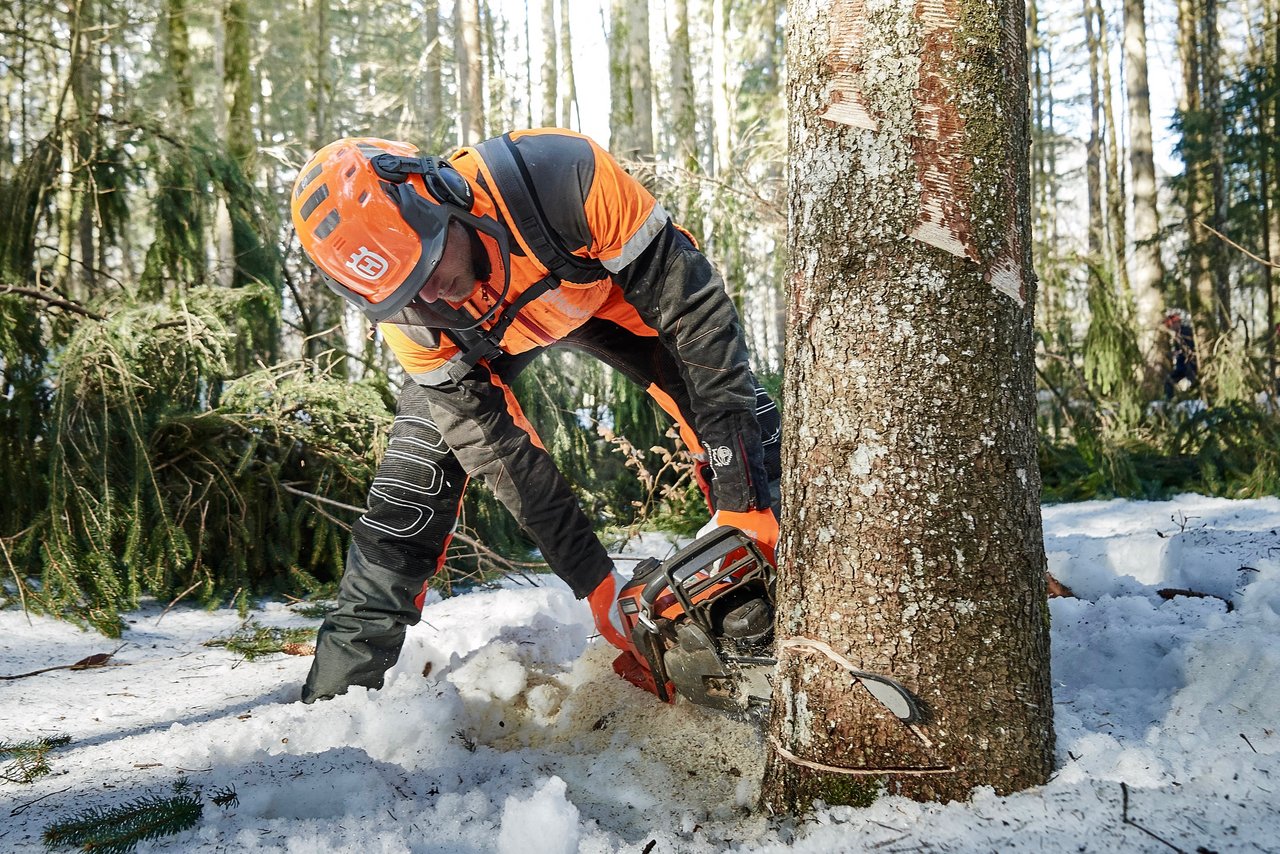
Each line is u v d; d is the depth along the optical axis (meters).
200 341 4.68
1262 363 8.20
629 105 10.23
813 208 1.67
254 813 1.67
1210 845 1.29
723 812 1.77
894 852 1.39
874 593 1.59
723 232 7.45
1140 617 2.74
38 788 1.81
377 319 2.15
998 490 1.58
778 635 1.74
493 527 5.14
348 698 2.32
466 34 11.34
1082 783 1.53
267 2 13.20
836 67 1.63
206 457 4.47
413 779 1.88
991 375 1.58
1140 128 14.53
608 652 2.59
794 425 1.72
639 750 2.07
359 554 2.51
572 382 6.61
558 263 2.18
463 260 2.14
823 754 1.63
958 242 1.57
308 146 9.54
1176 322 11.67
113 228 5.67
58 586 3.81
